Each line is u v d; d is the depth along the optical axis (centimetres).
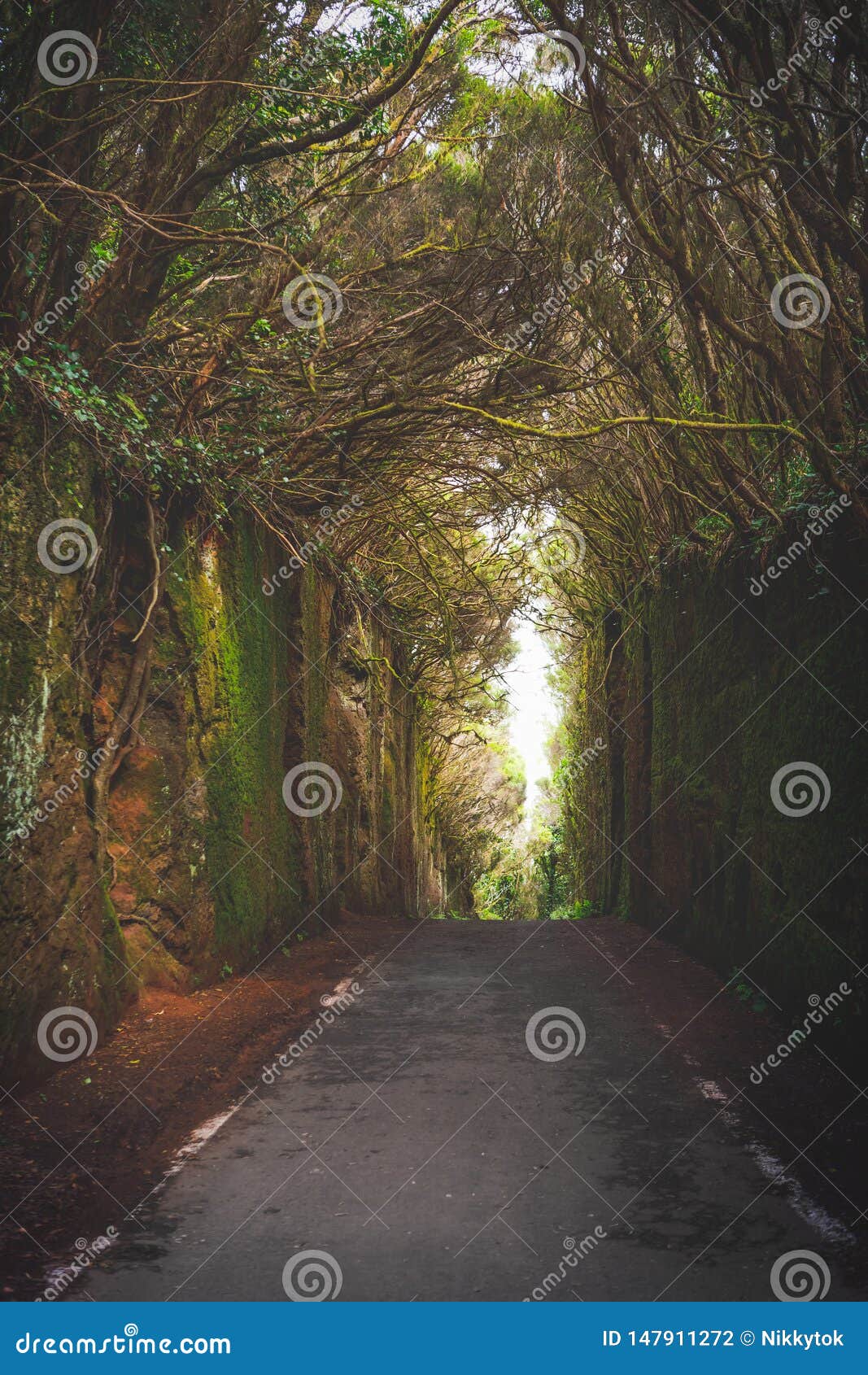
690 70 671
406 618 2128
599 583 1869
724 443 880
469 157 819
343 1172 518
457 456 1224
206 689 991
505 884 4347
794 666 812
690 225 742
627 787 1698
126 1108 596
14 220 654
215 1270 407
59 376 664
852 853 680
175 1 682
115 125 735
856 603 681
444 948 1352
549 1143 560
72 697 712
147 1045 732
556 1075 700
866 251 584
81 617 734
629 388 947
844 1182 496
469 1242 432
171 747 930
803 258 664
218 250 874
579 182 800
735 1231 442
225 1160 537
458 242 844
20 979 618
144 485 854
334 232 827
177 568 945
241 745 1099
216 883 1003
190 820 944
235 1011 871
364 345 916
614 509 1459
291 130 754
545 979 1086
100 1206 471
